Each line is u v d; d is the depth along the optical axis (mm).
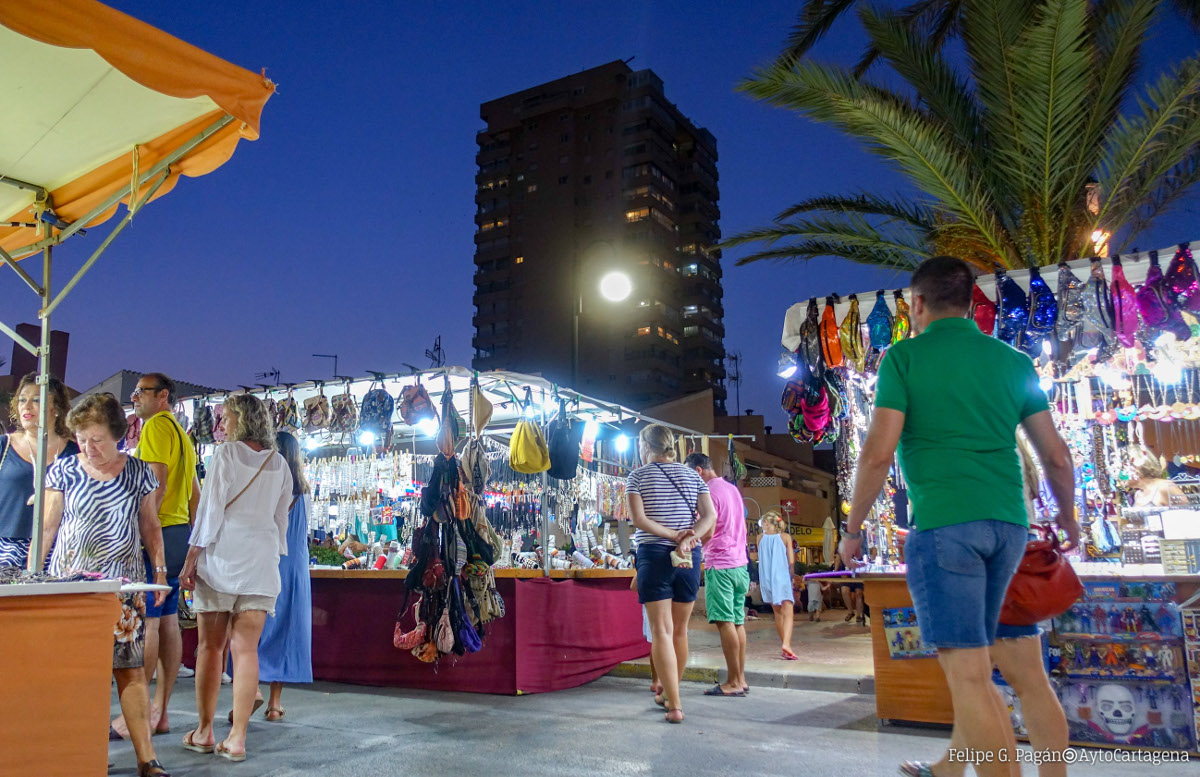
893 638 5234
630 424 9992
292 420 8273
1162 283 5062
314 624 7156
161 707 4895
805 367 6184
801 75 9859
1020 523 2723
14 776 2764
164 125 3984
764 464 27344
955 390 2785
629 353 84438
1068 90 9312
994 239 10344
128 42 3266
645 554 5531
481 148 94875
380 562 7707
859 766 4215
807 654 8828
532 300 88500
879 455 2789
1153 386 5914
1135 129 9336
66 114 3830
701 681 7441
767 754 4469
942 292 3020
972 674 2633
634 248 85375
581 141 89250
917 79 11219
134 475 3926
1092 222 10023
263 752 4430
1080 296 5219
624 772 4070
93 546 3721
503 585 6512
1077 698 4699
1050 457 2936
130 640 3727
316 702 6086
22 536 4125
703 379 90250
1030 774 4094
